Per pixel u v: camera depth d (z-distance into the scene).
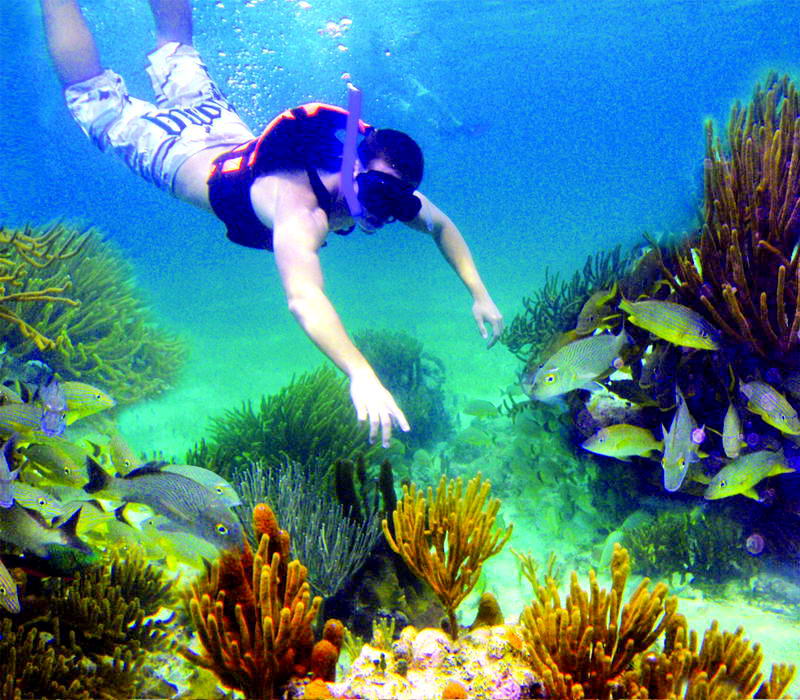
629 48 26.08
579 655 1.22
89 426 3.30
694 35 23.41
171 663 1.68
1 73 11.03
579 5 15.39
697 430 1.78
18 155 22.89
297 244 1.66
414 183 1.72
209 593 1.34
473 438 2.77
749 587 2.04
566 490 2.49
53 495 1.83
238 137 2.48
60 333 3.42
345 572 1.81
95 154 23.34
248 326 8.04
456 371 5.10
